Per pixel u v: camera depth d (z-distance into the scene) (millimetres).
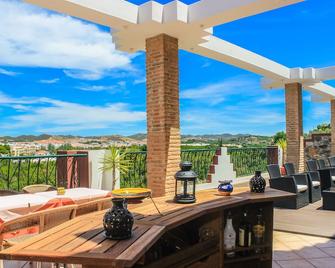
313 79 10930
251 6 5301
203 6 5820
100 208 3455
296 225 5629
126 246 1781
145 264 2395
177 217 2424
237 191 3693
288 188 6949
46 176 6090
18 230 2932
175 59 6762
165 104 6473
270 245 3518
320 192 8195
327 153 15242
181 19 5914
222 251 3109
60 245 1812
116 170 6668
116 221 1891
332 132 15211
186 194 3014
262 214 3582
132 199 3062
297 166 11195
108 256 1633
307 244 4652
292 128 11414
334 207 6832
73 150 6613
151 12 5871
